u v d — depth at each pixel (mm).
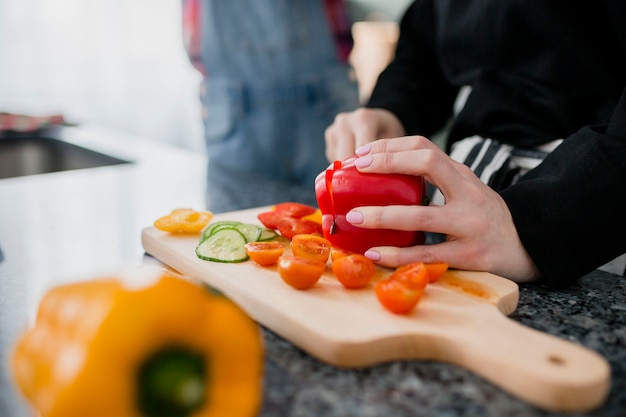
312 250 687
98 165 1618
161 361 384
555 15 843
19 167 1694
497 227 667
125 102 2719
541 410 435
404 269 620
